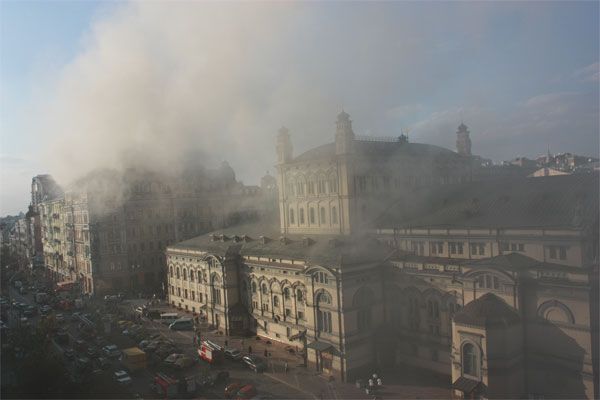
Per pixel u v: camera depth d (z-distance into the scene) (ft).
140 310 326.85
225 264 276.00
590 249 172.14
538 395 167.94
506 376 164.96
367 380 200.85
